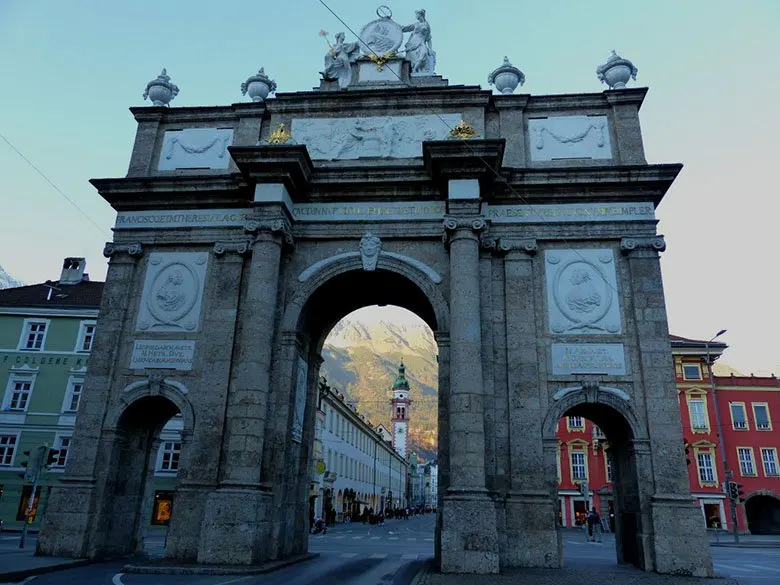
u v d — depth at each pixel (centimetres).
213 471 1922
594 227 2092
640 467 1845
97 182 2244
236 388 1964
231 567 1636
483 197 2112
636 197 2102
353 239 2156
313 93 2314
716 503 5081
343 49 2444
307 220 2172
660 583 1518
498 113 2286
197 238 2219
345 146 2262
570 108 2277
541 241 2103
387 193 2162
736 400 5328
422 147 2153
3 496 3866
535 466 1856
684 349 5412
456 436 1777
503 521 1802
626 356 1969
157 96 2469
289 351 2044
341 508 6619
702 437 5234
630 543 1911
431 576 1559
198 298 2159
